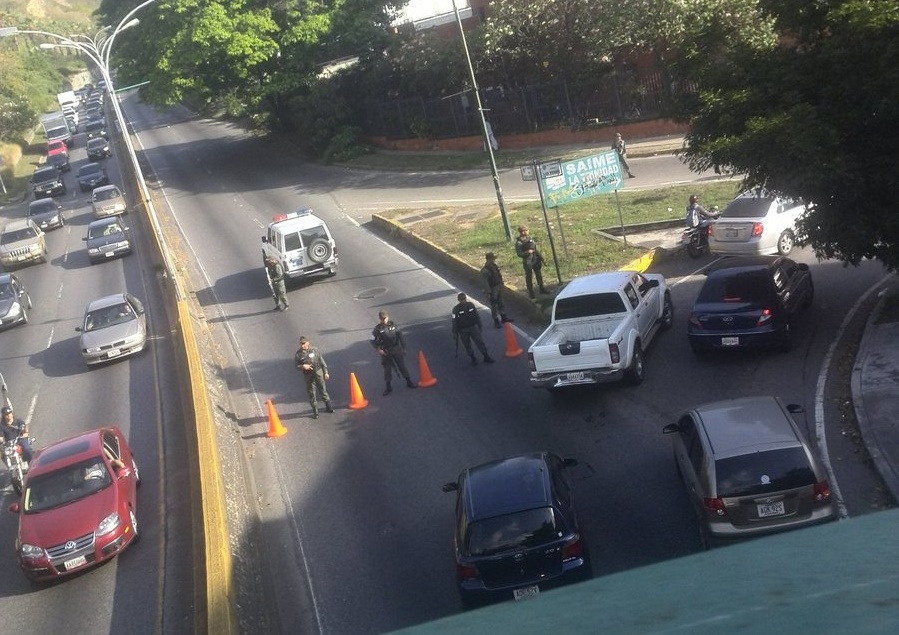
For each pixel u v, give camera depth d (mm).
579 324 17172
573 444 15000
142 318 26453
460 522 10688
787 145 14070
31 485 15008
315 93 50344
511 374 18594
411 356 20750
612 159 23125
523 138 42000
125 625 12633
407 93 48281
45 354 27609
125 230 39906
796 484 10484
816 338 17375
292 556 13391
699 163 16703
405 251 30234
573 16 38906
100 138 70812
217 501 13273
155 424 20141
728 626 2066
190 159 59281
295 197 42750
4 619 13484
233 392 20891
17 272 39625
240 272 31734
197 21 47375
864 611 2023
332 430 17656
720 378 16438
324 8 50625
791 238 22531
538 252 21859
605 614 2346
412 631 2572
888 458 12445
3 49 112625
